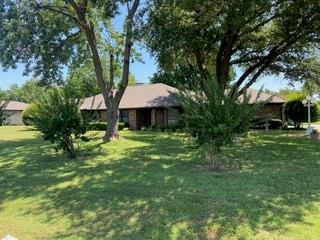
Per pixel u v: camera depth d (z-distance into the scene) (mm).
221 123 9406
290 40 18984
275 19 19078
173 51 17562
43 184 8781
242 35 19203
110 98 18750
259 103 10125
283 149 14312
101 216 6184
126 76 18641
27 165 11742
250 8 15195
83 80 37938
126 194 7527
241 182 8312
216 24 16875
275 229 5344
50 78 18859
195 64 22172
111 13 16141
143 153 13797
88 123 13180
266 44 21281
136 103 33656
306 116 30625
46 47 18016
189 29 16578
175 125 28281
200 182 8406
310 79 22641
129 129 32406
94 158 12773
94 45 18406
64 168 10930
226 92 10727
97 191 7879
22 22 16266
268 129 28266
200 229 5445
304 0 16031
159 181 8672
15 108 54812
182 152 13859
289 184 8070
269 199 6875
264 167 10258
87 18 18203
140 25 16828
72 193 7797
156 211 6328
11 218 6312
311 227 5402
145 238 5207
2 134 26031
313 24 17609
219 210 6250
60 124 12531
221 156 12305
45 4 17578
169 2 15594
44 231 5633
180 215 6070
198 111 9609
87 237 5316
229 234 5227
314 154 12859
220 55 19641
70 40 19312
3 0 15602
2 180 9453
